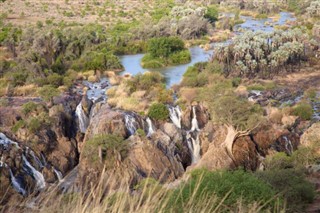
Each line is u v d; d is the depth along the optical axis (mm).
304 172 30094
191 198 8695
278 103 55125
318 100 57156
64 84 58250
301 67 75000
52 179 37125
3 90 52125
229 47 72750
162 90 54688
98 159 34781
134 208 7645
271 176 22891
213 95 49062
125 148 36688
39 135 40062
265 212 12070
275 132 44000
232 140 40750
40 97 50625
